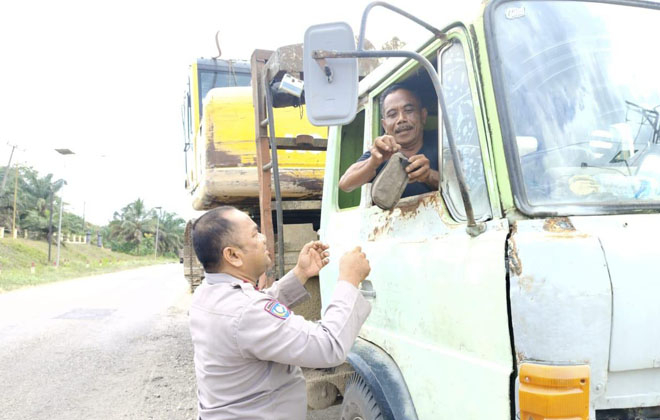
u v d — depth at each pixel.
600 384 1.49
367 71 3.69
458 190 1.99
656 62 2.02
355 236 2.73
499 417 1.64
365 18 1.83
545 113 1.80
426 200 2.15
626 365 1.51
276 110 5.12
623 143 1.87
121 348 8.03
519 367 1.55
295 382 1.93
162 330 9.67
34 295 17.42
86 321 10.82
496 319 1.66
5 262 34.50
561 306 1.50
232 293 1.81
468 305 1.80
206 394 1.83
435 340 2.01
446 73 2.10
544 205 1.68
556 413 1.47
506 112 1.75
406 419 2.08
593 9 2.00
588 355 1.49
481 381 1.72
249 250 1.91
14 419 4.91
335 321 1.73
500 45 1.82
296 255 4.56
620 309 1.51
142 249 76.62
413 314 2.16
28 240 49.81
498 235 1.69
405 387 2.19
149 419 4.91
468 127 1.96
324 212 3.22
